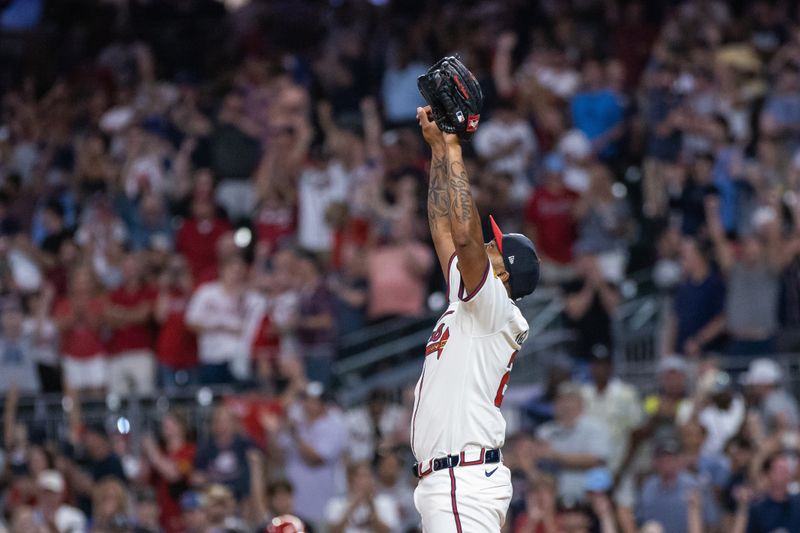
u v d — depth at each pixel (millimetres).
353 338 58469
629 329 61688
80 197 72000
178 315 57562
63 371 57125
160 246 61562
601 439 48656
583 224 61875
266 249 62656
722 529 45906
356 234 63062
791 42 73812
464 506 23328
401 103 74125
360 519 46875
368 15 81688
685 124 68188
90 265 60156
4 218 71375
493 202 63031
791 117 69625
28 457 50594
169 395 54219
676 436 49312
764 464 46125
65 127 78875
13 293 60281
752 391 51062
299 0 87500
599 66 73438
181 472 49750
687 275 56594
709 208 58375
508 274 24500
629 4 79438
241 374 56469
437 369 23922
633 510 48312
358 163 66625
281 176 67125
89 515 50094
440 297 60562
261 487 48094
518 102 71562
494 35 80125
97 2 91750
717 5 77938
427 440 23797
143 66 79312
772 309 55312
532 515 43969
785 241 58031
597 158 70375
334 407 52875
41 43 88750
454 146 23672
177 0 92875
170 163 72500
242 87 76000
